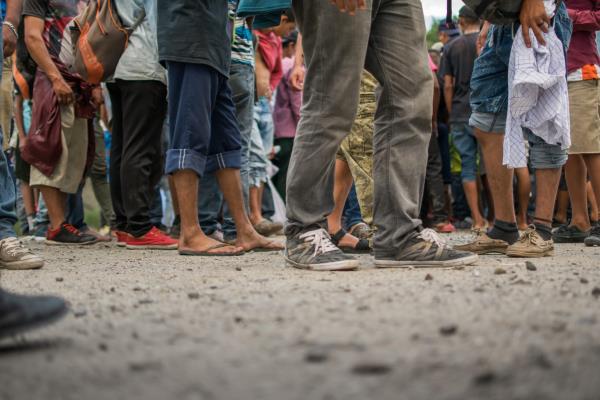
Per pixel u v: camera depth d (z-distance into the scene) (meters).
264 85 6.08
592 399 1.13
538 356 1.38
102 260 3.76
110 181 4.95
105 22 4.45
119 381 1.29
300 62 6.14
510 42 3.77
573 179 5.07
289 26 6.07
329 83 2.99
